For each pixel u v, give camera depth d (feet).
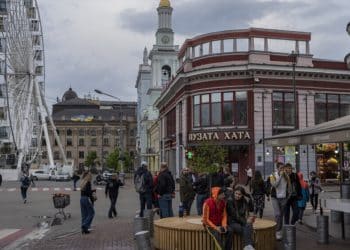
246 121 152.66
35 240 47.65
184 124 165.07
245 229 32.42
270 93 152.97
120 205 87.97
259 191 55.98
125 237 47.62
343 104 161.89
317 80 158.20
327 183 151.02
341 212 44.45
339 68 160.35
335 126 40.42
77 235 49.55
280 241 41.65
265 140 60.90
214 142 135.44
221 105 154.81
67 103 561.43
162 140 231.71
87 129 529.04
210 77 156.25
